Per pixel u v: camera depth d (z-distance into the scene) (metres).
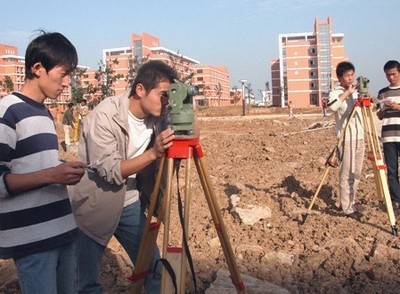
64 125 16.84
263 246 5.34
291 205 6.68
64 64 2.61
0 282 4.64
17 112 2.52
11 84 38.66
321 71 84.56
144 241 3.09
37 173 2.48
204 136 18.59
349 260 4.87
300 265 4.86
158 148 2.81
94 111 3.19
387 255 4.95
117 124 3.13
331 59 83.94
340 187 6.30
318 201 6.97
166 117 3.28
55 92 2.66
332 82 74.69
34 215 2.56
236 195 7.07
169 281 2.81
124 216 3.46
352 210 6.26
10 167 2.54
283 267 4.81
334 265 4.80
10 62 78.94
